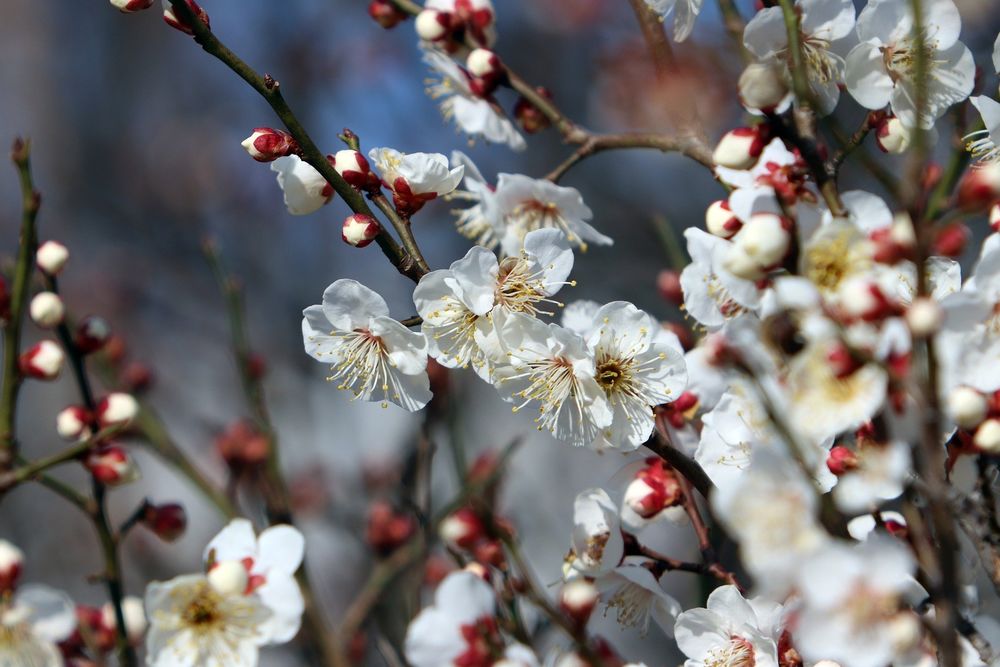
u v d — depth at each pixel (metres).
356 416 1.10
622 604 0.68
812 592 0.60
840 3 0.66
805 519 0.61
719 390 0.69
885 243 0.62
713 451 0.66
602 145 0.73
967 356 0.63
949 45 0.67
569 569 0.68
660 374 0.66
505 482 0.79
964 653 0.64
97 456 0.69
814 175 0.64
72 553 1.11
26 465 0.69
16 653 0.67
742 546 0.62
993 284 0.63
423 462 0.76
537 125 0.74
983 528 0.63
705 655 0.66
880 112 0.67
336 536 0.90
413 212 0.66
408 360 0.66
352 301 0.66
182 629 0.66
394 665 0.74
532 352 0.65
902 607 0.61
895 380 0.60
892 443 0.62
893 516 0.66
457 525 0.68
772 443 0.63
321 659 0.74
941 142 0.74
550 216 0.72
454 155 0.72
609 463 1.17
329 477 0.92
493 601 0.65
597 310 0.68
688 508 0.68
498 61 0.74
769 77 0.65
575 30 1.18
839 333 0.61
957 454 0.64
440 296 0.65
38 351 0.70
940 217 0.65
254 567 0.67
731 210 0.67
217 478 1.10
